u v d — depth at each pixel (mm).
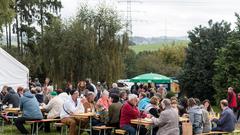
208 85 41438
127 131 15484
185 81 42094
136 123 15289
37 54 41781
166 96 20797
